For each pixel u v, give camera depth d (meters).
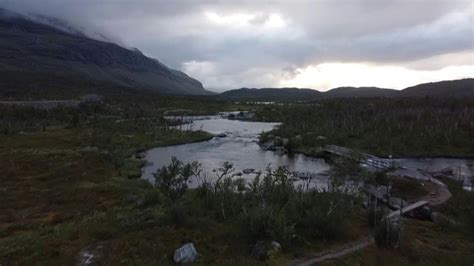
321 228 31.20
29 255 26.91
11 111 127.25
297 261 26.20
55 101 177.38
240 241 29.30
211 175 64.25
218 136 121.69
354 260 26.75
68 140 92.81
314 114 150.50
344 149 87.50
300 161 81.69
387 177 52.72
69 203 44.12
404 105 166.75
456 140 99.88
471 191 49.53
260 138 110.94
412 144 99.06
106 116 154.25
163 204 40.75
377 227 31.56
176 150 94.00
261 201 38.44
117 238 29.45
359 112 144.50
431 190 51.22
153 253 26.58
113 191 48.94
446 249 30.92
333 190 43.25
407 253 28.89
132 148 89.94
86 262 25.44
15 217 38.56
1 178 55.41
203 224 32.25
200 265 25.11
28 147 82.81
